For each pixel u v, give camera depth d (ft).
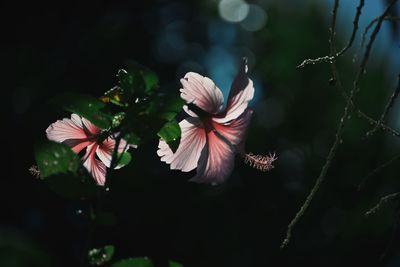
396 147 38.29
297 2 48.24
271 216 45.68
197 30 51.93
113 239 43.27
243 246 45.44
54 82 43.19
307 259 42.34
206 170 8.91
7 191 42.06
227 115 8.95
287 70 46.65
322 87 45.68
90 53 44.68
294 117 45.93
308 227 43.70
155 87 7.15
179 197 44.65
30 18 42.27
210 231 45.44
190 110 8.98
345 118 8.84
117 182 42.37
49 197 42.83
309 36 46.55
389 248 9.63
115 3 44.78
